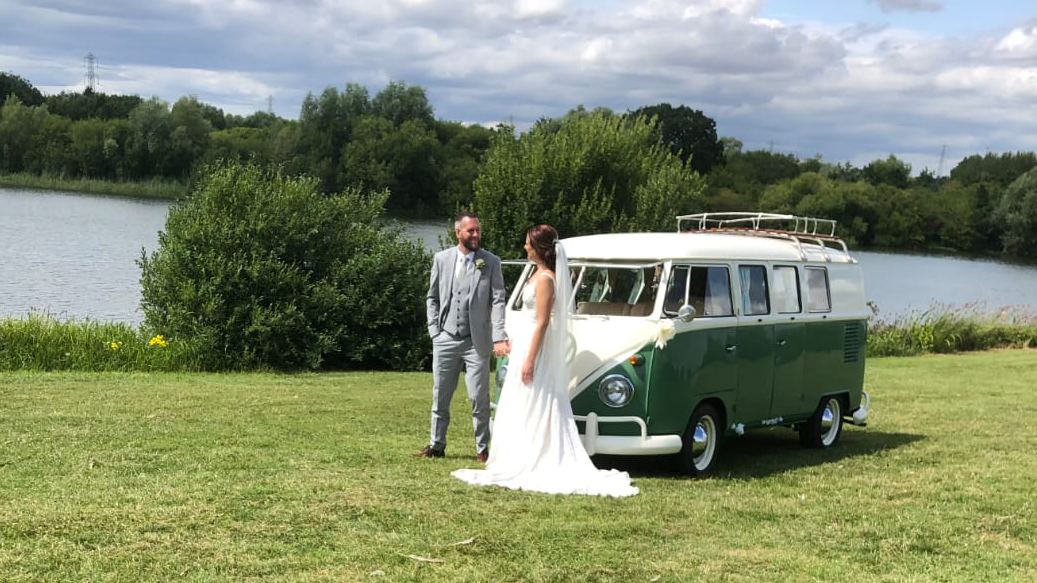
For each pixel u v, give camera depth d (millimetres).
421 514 6477
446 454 8906
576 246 9148
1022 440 11656
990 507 7770
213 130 112312
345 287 20125
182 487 6898
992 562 6223
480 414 8625
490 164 24188
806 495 7973
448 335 8602
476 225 8547
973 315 30766
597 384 8344
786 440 11430
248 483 7098
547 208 23531
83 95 133000
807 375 10328
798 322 10133
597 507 7039
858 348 11320
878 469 9453
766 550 6223
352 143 84688
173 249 19438
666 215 23891
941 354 27953
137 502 6414
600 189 23922
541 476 7750
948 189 107750
